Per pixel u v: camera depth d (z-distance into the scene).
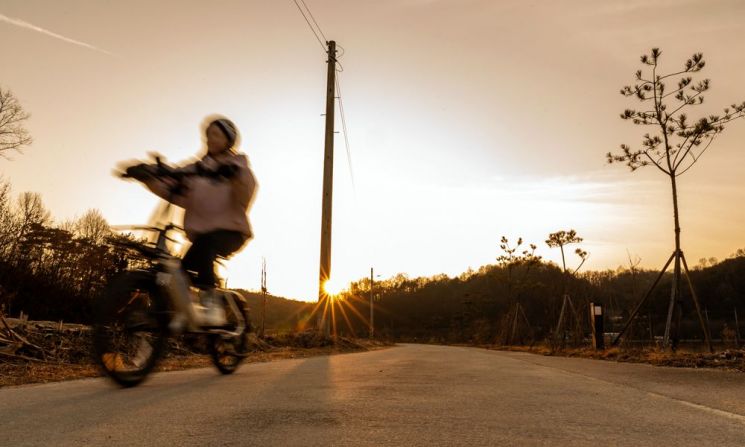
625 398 3.37
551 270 25.61
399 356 10.14
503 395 3.47
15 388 3.77
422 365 6.37
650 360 8.02
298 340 14.65
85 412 2.75
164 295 3.99
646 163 11.02
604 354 11.04
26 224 23.36
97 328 3.64
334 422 2.52
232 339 4.85
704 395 3.53
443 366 6.21
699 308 10.42
